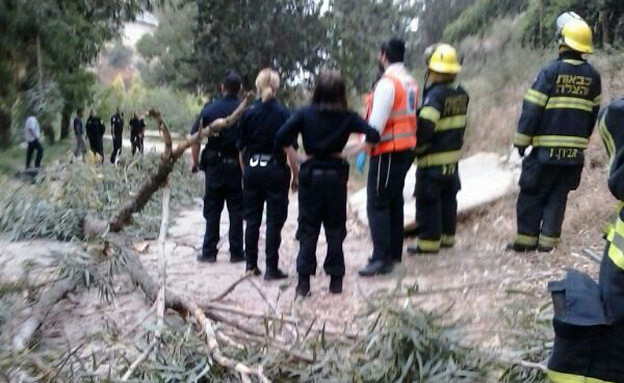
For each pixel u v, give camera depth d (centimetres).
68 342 419
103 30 2091
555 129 600
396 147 595
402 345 365
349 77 2580
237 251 684
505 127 1099
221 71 2438
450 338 375
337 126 536
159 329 411
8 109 1852
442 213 679
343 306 535
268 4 2420
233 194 675
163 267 506
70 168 870
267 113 593
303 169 547
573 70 594
